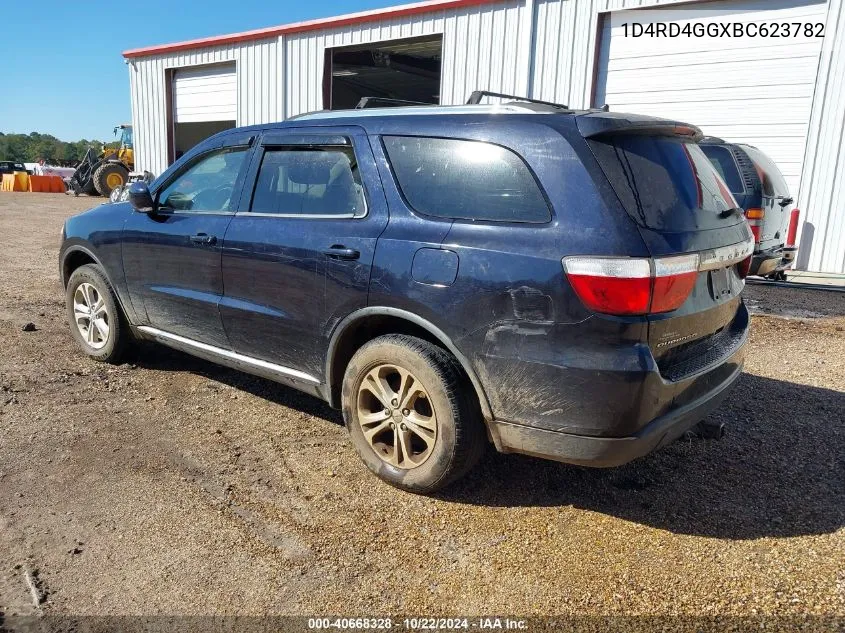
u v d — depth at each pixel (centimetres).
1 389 435
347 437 380
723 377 315
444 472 300
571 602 243
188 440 370
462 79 1273
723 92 1065
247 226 372
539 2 1170
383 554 270
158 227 425
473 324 280
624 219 255
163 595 243
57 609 234
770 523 296
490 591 249
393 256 304
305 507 304
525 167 278
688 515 302
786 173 1037
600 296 250
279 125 387
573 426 262
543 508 307
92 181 2706
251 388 456
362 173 331
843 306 773
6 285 812
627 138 281
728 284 320
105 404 418
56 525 284
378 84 2014
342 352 340
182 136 2102
